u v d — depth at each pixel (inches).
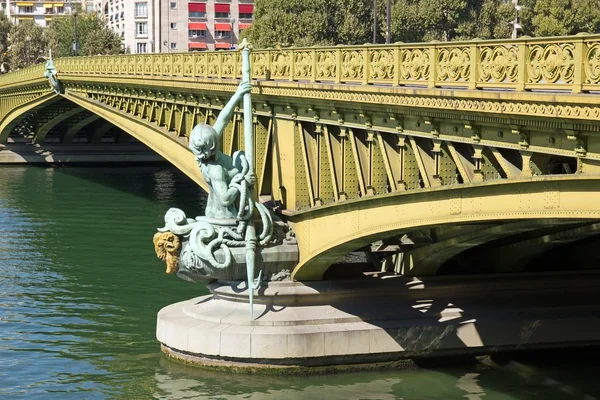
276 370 1099.3
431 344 1120.2
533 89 741.3
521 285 1182.3
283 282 1140.5
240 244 1142.3
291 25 3508.9
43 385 1107.9
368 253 1198.3
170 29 5669.3
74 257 1814.7
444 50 854.5
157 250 1170.0
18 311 1419.8
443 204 895.7
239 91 1171.9
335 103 1035.9
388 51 944.9
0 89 3457.2
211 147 1144.2
